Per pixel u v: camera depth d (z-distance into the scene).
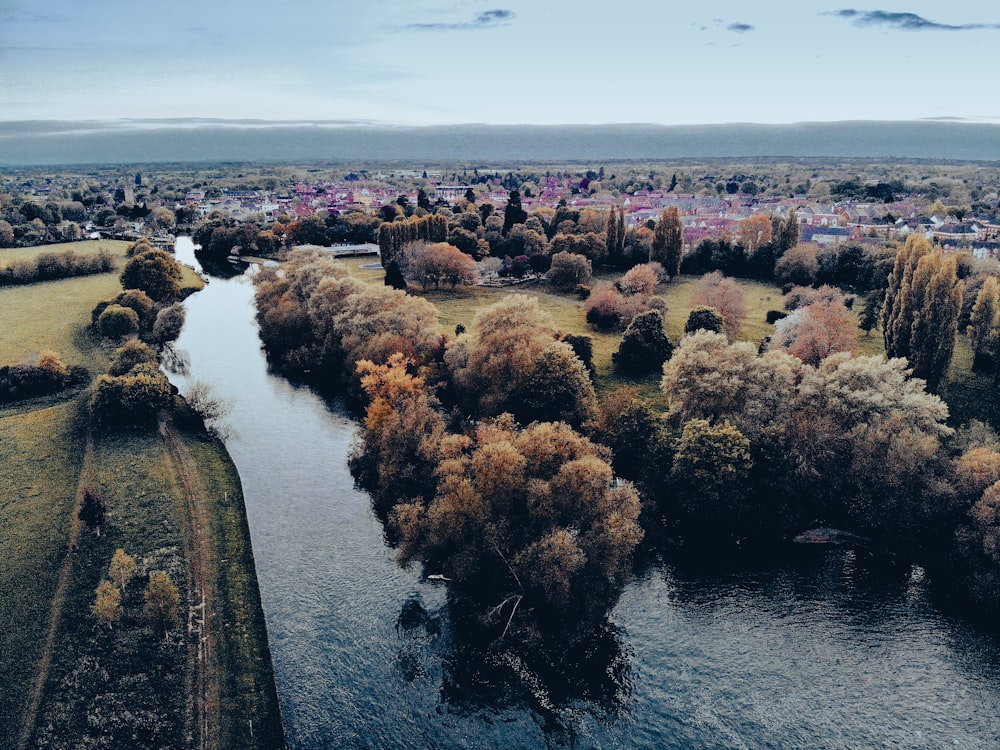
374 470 88.12
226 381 121.25
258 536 77.38
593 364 111.94
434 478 78.56
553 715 56.19
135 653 58.81
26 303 155.75
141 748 51.03
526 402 91.12
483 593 68.56
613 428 86.00
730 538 76.69
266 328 134.88
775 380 82.94
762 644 62.91
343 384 115.50
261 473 90.50
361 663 60.88
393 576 71.31
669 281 170.75
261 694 56.78
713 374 83.19
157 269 161.62
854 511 76.44
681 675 59.84
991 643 62.59
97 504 74.25
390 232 183.62
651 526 77.19
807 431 78.00
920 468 73.38
